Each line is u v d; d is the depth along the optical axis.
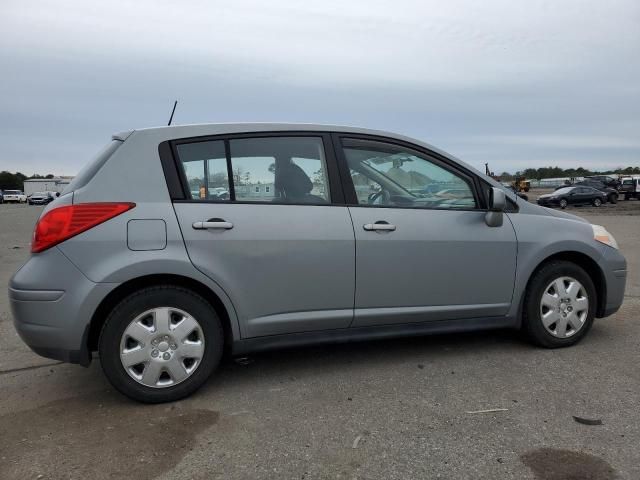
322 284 3.55
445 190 3.97
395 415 3.07
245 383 3.60
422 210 3.84
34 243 3.19
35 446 2.76
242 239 3.37
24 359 4.22
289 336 3.56
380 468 2.52
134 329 3.17
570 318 4.18
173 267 3.21
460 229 3.88
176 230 3.24
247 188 3.50
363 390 3.45
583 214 25.97
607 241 4.37
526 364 3.87
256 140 3.59
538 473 2.45
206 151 3.47
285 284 3.47
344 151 3.77
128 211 3.20
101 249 3.12
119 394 3.46
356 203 3.71
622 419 2.97
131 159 3.32
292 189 3.60
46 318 3.08
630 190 44.44
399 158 3.91
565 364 3.85
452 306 3.89
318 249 3.52
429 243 3.78
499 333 4.68
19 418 3.10
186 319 3.27
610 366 3.80
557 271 4.12
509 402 3.22
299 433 2.87
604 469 2.47
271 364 3.96
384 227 3.67
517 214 4.12
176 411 3.17
